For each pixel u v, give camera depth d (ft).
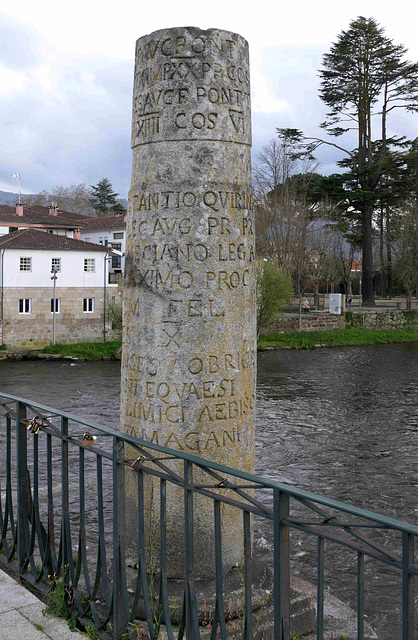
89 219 265.75
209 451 17.20
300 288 210.79
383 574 37.45
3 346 156.97
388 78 226.38
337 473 61.87
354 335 198.39
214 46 17.20
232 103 17.47
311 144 218.38
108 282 184.24
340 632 18.58
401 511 50.78
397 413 92.53
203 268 17.11
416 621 31.27
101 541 14.14
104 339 172.86
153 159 17.46
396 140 229.45
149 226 17.54
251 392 18.20
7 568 17.16
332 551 40.65
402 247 229.66
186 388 17.11
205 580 17.10
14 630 13.71
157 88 17.31
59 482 49.98
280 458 67.67
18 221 209.87
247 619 11.69
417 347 187.11
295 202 211.82
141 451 12.96
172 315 17.16
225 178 17.35
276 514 10.27
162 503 12.89
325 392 110.32
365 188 224.12
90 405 95.81
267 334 187.93
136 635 13.92
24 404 16.61
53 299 163.63
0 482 48.39
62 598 14.78
